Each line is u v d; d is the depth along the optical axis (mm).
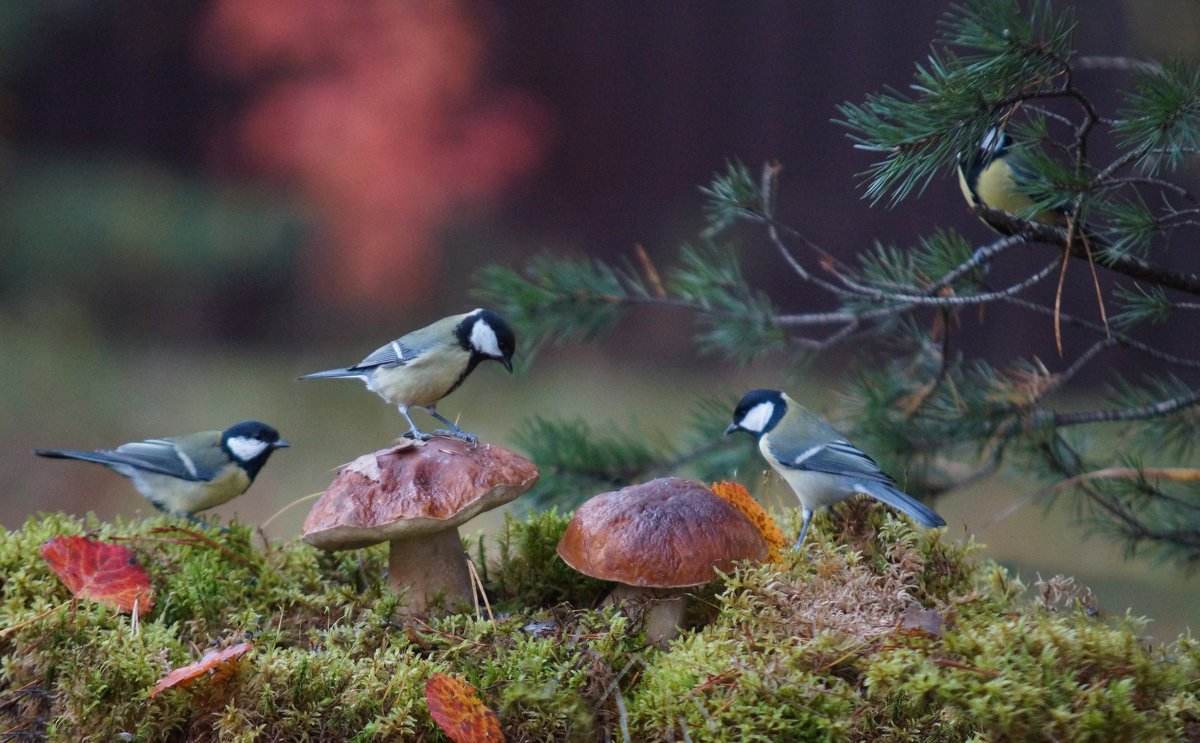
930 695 4523
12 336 11234
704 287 4855
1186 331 9844
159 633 4582
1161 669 4520
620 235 13555
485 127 11820
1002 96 4562
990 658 4508
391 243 11852
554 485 4852
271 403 10945
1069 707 4492
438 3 11516
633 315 12695
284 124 11320
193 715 4547
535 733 4535
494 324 4793
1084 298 10336
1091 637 4520
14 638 4578
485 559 4723
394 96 11297
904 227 11938
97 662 4559
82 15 12969
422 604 4633
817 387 8102
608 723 4547
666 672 4547
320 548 4609
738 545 4586
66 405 10359
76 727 4543
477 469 4594
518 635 4578
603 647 4566
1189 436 4789
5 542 4660
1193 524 4777
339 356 12406
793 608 4578
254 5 11219
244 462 4824
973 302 4719
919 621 4555
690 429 4918
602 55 13398
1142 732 4484
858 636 4547
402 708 4531
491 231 13125
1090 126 4582
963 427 4777
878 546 4676
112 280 12250
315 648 4605
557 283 4871
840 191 12523
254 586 4668
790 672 4531
